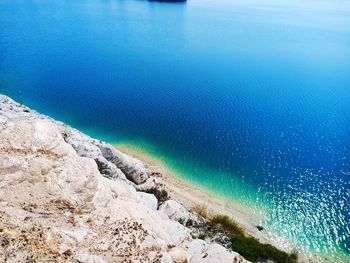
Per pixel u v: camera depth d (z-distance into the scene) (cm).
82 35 15825
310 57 13525
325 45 15875
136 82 9738
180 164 5538
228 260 1956
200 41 15738
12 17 19000
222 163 5656
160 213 2861
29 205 1627
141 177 3484
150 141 6234
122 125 6838
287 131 6994
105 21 19788
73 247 1509
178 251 1883
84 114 7275
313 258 3881
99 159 2880
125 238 1714
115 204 1938
